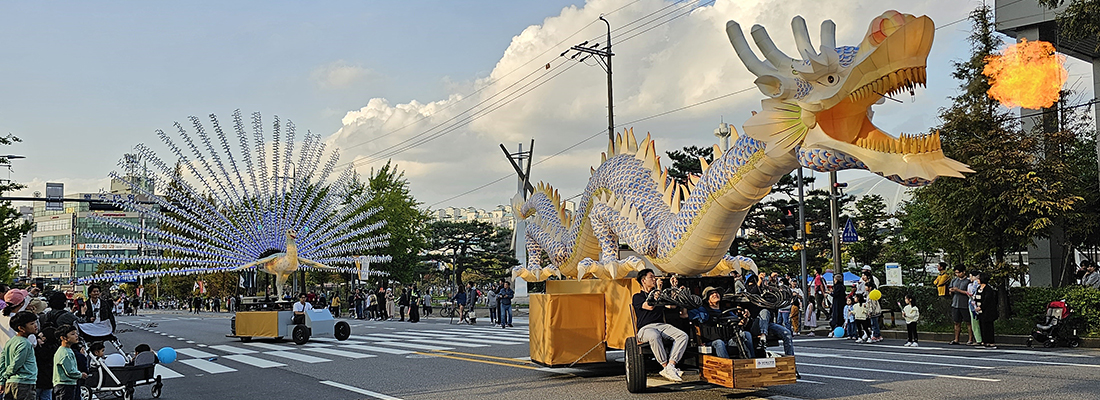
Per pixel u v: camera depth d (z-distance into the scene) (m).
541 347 10.48
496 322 27.33
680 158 36.78
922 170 6.59
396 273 42.50
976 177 17.61
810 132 7.32
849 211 39.31
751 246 38.78
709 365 8.21
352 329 24.25
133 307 52.50
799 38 7.48
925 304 18.50
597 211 11.70
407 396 9.29
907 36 6.41
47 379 7.55
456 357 13.83
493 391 9.44
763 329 8.84
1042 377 9.24
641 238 10.40
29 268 111.06
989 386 8.62
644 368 8.81
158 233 20.97
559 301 10.29
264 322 18.39
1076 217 17.78
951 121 18.47
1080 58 22.03
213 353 15.94
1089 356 11.63
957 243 19.47
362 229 25.73
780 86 7.45
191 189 21.05
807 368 10.62
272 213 22.08
